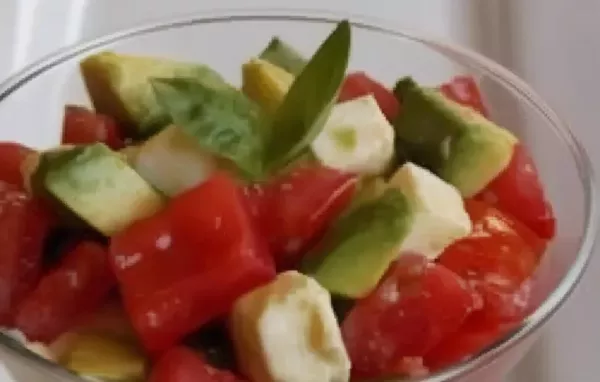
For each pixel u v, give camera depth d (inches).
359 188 12.9
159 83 12.6
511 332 12.0
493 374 12.5
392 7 18.9
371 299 12.1
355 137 13.0
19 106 14.5
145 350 12.0
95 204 12.4
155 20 15.6
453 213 12.6
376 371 12.0
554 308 12.3
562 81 17.9
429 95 13.9
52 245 12.9
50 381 12.1
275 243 12.3
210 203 11.9
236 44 15.7
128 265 11.9
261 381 11.7
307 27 15.7
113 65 14.1
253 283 11.8
